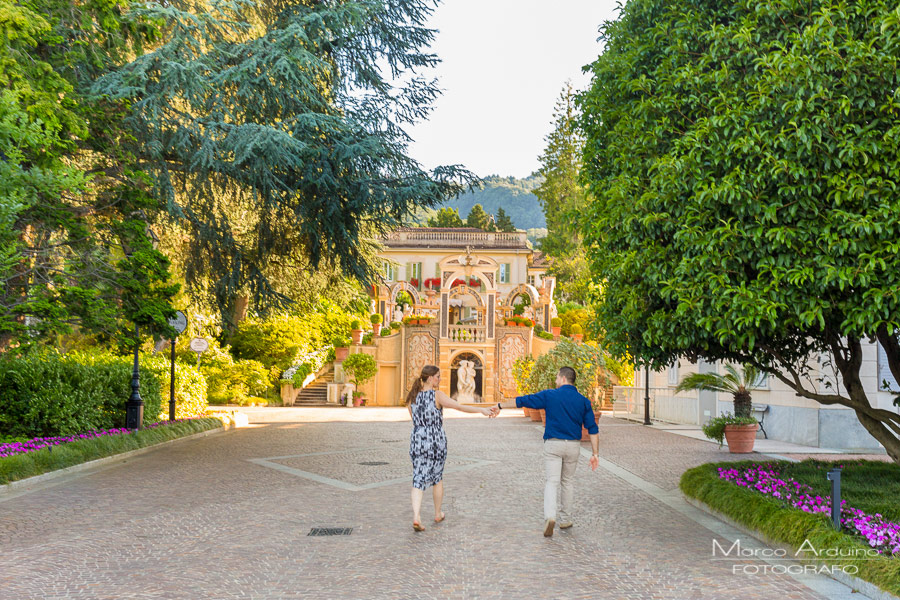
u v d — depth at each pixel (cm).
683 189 749
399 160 1648
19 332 1223
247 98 1498
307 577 598
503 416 2961
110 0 1353
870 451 1583
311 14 1527
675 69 816
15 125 1111
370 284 1802
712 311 713
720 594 557
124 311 1399
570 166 5962
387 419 2708
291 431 2084
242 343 4006
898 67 656
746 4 757
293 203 1666
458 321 4722
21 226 1325
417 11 1672
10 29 1148
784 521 704
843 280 643
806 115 675
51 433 1434
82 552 680
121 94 1361
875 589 542
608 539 742
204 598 543
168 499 963
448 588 568
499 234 5806
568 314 4878
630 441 1806
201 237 1711
